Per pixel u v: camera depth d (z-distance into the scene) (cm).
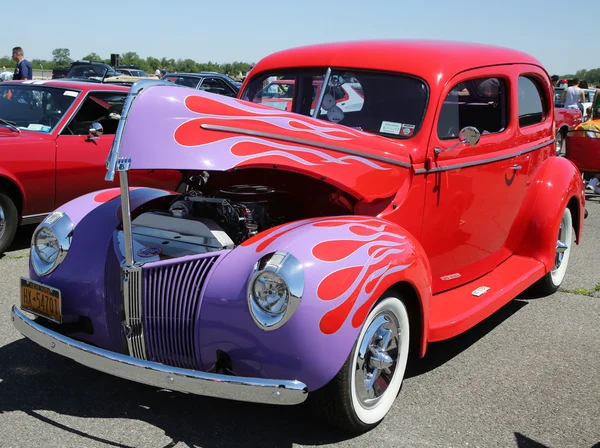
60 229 313
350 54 388
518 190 440
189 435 281
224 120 285
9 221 557
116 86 666
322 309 246
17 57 1156
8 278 498
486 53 407
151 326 279
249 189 325
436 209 359
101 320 296
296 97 402
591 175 983
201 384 247
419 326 306
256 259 260
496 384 345
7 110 628
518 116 433
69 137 597
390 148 338
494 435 292
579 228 521
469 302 366
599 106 1092
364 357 271
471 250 401
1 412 294
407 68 363
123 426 287
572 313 468
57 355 358
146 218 307
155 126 263
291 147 298
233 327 257
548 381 351
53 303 304
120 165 253
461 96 376
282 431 287
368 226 289
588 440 291
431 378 350
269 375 254
